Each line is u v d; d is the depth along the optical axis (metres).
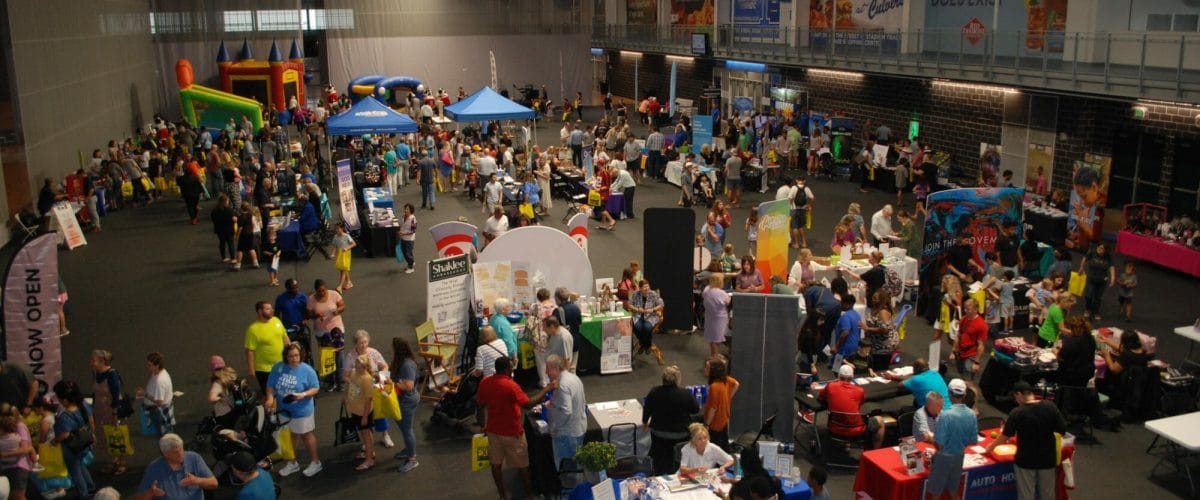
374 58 46.47
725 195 25.88
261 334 10.88
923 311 15.53
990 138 24.38
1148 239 18.08
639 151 28.89
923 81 27.14
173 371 13.05
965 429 8.38
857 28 32.31
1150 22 20.98
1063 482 9.03
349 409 10.10
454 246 15.38
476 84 48.22
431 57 47.22
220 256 19.72
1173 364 13.12
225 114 35.00
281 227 19.34
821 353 13.30
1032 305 14.25
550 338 11.44
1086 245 19.33
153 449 10.68
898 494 8.51
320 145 28.08
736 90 39.25
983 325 11.98
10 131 21.20
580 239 16.44
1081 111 21.05
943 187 24.97
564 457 9.38
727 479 8.37
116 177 24.73
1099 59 20.73
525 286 13.30
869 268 15.10
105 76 30.50
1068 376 11.07
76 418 9.36
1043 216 20.00
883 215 17.00
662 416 9.31
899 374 11.04
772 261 15.76
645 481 8.34
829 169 28.52
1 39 20.95
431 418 11.47
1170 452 10.16
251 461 7.46
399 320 15.26
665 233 14.17
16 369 10.30
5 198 20.64
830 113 31.08
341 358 12.27
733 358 10.34
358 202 23.42
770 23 36.91
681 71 44.88
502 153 26.75
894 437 10.03
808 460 10.25
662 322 14.45
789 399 10.32
